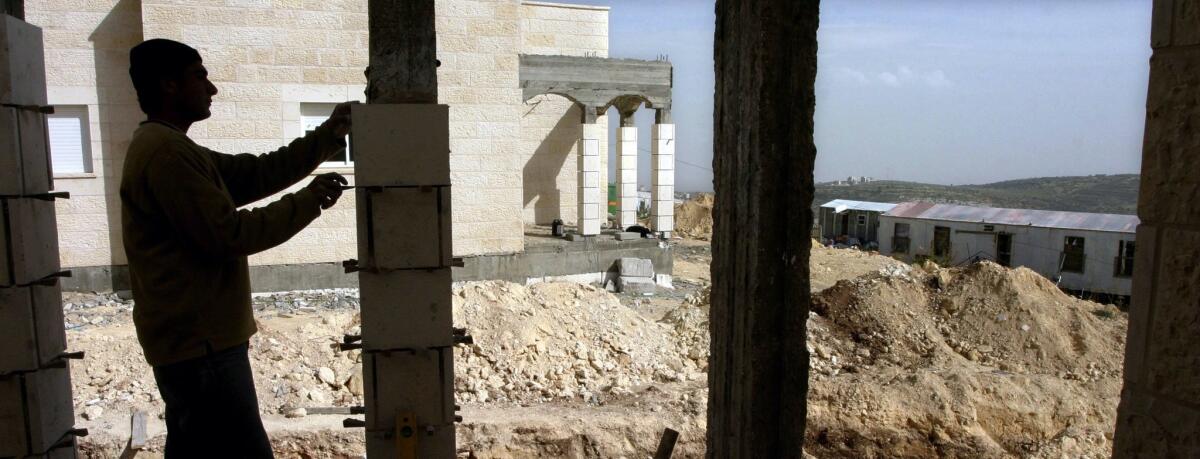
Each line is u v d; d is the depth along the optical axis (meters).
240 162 2.78
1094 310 10.03
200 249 2.45
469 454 5.90
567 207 17.48
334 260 11.95
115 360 6.48
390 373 2.69
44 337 2.87
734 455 2.88
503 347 7.31
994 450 6.47
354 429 5.80
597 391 7.09
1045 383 7.15
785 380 2.76
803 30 2.58
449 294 2.69
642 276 13.59
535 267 13.13
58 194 2.90
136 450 5.40
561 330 7.89
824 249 20.55
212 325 2.50
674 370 7.99
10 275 2.71
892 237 26.48
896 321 8.72
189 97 2.59
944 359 8.04
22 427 2.79
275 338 7.04
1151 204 1.91
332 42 11.70
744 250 2.74
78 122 11.20
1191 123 1.79
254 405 2.68
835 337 8.61
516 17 12.61
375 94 2.59
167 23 10.90
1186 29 1.78
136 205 2.42
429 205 2.61
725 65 2.82
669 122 14.38
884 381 7.07
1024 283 9.26
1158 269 1.90
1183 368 1.84
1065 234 21.83
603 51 17.39
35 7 10.73
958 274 9.55
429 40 2.60
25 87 2.77
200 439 2.55
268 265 11.61
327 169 11.79
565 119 17.23
